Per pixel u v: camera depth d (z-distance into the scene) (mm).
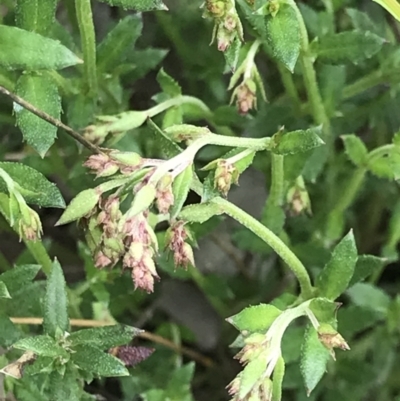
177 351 405
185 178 301
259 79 350
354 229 425
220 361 421
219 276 404
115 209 296
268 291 409
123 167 301
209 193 311
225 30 310
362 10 406
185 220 311
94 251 303
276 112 383
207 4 309
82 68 359
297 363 370
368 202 425
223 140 312
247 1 316
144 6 311
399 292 421
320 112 371
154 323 424
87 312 386
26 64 316
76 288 381
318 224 391
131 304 414
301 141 315
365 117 401
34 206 432
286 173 356
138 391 390
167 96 365
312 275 382
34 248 352
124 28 365
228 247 423
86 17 344
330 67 376
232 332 418
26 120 322
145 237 294
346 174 393
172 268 380
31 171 319
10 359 353
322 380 383
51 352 320
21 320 351
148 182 297
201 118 392
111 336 323
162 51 384
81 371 328
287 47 317
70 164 401
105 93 374
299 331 361
